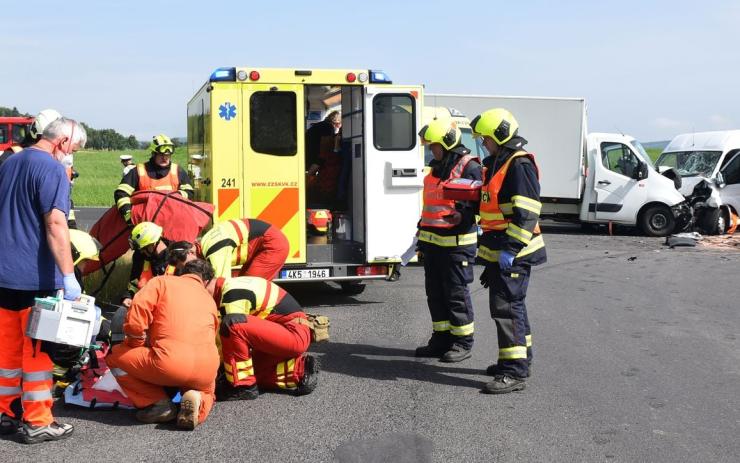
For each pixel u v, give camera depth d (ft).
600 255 49.03
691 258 47.73
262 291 19.04
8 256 15.70
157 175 28.45
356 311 30.58
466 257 22.50
